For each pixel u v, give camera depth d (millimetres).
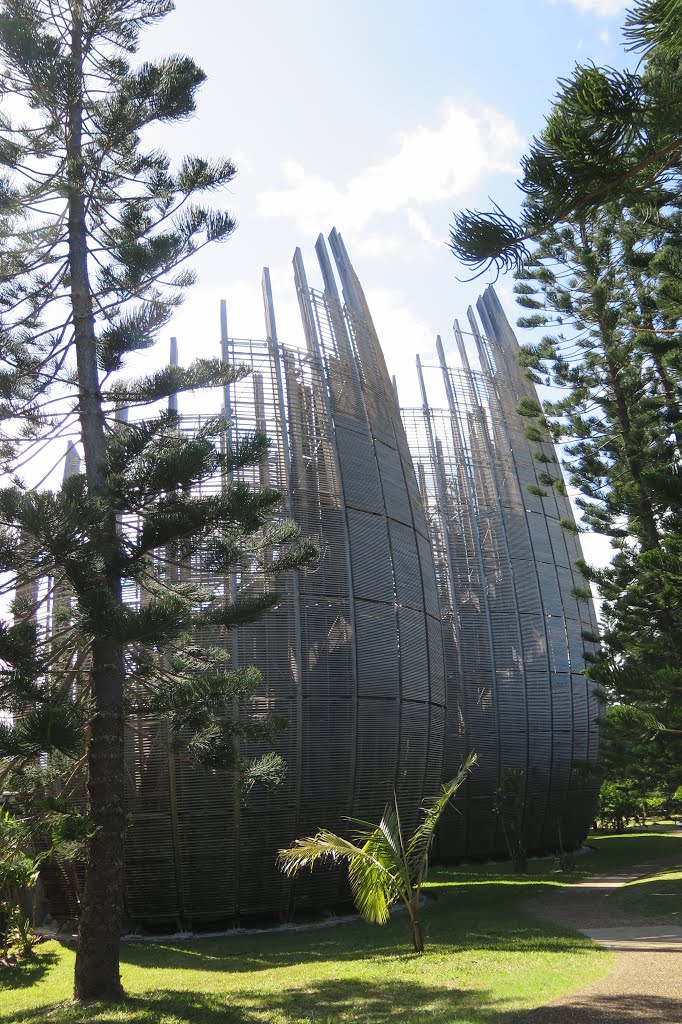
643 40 3348
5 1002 11070
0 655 10148
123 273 12430
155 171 12531
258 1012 9672
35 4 12430
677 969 10531
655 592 18297
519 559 29828
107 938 10273
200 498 11578
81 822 9672
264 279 21703
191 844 16625
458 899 20406
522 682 28656
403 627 19828
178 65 12352
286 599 17969
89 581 10375
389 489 21172
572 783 29922
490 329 34531
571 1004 8828
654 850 30109
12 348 12352
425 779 20078
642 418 21156
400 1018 8773
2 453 12359
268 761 12938
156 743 16578
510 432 31797
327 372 21141
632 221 18656
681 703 10695
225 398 19141
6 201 11820
